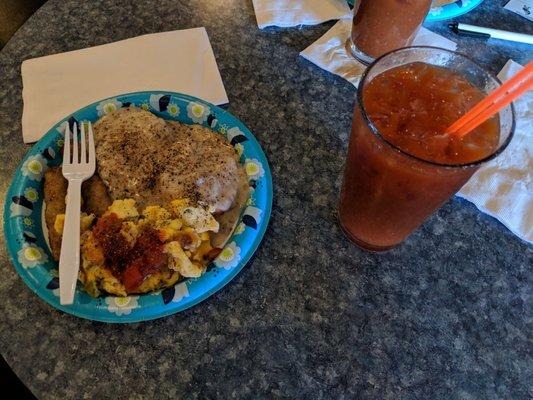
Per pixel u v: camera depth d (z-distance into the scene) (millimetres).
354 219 680
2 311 654
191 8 996
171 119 813
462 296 694
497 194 759
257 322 663
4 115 837
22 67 881
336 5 983
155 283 654
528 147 792
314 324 664
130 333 645
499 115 558
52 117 823
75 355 628
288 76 907
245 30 965
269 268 703
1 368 957
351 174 619
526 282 710
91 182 739
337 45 933
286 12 970
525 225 740
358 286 696
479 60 922
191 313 663
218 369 628
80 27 961
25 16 1451
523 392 628
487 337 665
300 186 780
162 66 890
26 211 688
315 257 716
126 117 776
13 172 776
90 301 630
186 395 609
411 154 506
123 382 614
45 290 633
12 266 686
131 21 974
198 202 702
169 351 637
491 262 724
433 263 719
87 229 679
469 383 631
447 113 568
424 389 625
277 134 834
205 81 875
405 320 672
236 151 767
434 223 754
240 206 733
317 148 823
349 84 901
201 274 655
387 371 634
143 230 669
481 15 998
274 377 625
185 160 738
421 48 599
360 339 656
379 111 569
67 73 875
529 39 949
